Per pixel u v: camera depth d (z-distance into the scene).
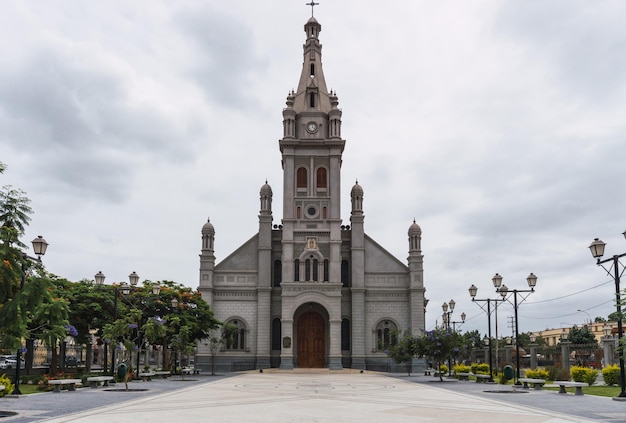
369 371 72.62
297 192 79.62
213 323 67.88
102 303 56.81
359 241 78.88
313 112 82.38
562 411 26.12
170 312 62.28
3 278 24.83
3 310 24.81
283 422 21.81
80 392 36.97
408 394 36.31
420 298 76.50
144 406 27.73
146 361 72.94
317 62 87.44
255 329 77.12
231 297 78.00
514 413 25.17
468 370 61.81
